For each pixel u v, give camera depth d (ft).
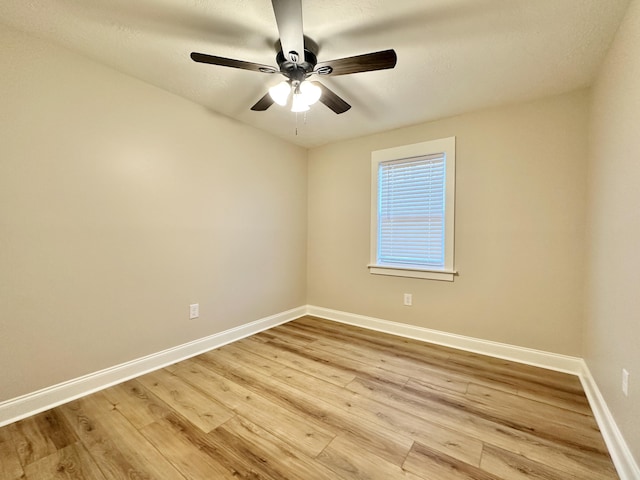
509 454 4.57
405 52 5.82
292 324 11.13
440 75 6.61
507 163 8.00
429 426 5.24
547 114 7.48
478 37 5.37
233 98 7.91
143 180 7.10
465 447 4.72
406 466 4.33
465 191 8.63
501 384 6.70
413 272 9.59
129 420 5.37
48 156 5.65
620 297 4.63
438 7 4.69
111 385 6.57
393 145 10.00
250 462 4.41
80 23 5.15
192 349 8.25
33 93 5.45
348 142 11.11
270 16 4.94
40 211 5.58
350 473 4.21
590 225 6.59
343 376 7.07
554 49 5.64
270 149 10.55
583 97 7.05
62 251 5.87
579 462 4.42
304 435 4.99
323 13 4.83
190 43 5.68
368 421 5.37
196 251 8.30
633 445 3.98
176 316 7.88
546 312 7.58
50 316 5.74
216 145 8.71
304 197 12.20
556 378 6.97
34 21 5.09
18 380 5.39
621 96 4.78
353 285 11.12
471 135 8.51
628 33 4.51
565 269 7.33
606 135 5.59
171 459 4.45
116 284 6.69
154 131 7.28
